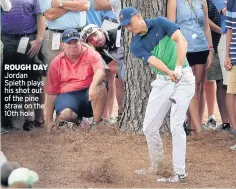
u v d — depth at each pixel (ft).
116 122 94.48
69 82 91.81
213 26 95.45
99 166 73.41
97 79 91.30
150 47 66.74
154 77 90.17
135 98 90.89
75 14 92.32
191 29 90.22
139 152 82.84
